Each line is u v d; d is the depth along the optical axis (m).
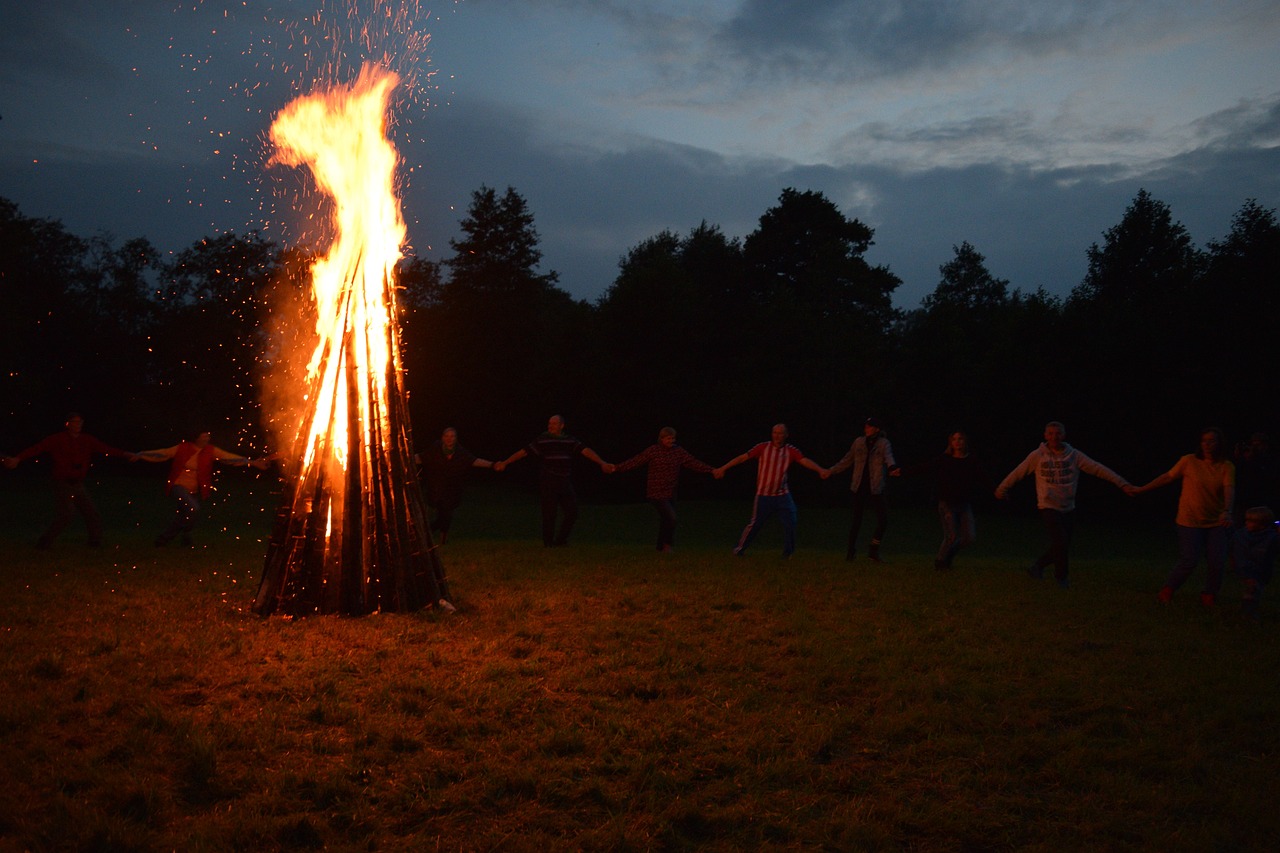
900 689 6.16
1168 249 46.59
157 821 4.00
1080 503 36.62
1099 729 5.46
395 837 3.94
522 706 5.63
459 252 62.62
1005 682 6.34
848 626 8.12
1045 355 38.12
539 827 4.07
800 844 3.98
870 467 13.44
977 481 12.14
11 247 48.62
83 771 4.41
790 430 46.88
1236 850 3.98
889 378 48.09
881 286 57.72
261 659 6.55
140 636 7.13
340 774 4.47
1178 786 4.61
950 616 8.68
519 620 8.14
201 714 5.31
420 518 8.66
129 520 20.73
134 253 56.81
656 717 5.46
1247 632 8.21
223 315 55.69
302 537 8.25
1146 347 34.56
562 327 58.94
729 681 6.30
